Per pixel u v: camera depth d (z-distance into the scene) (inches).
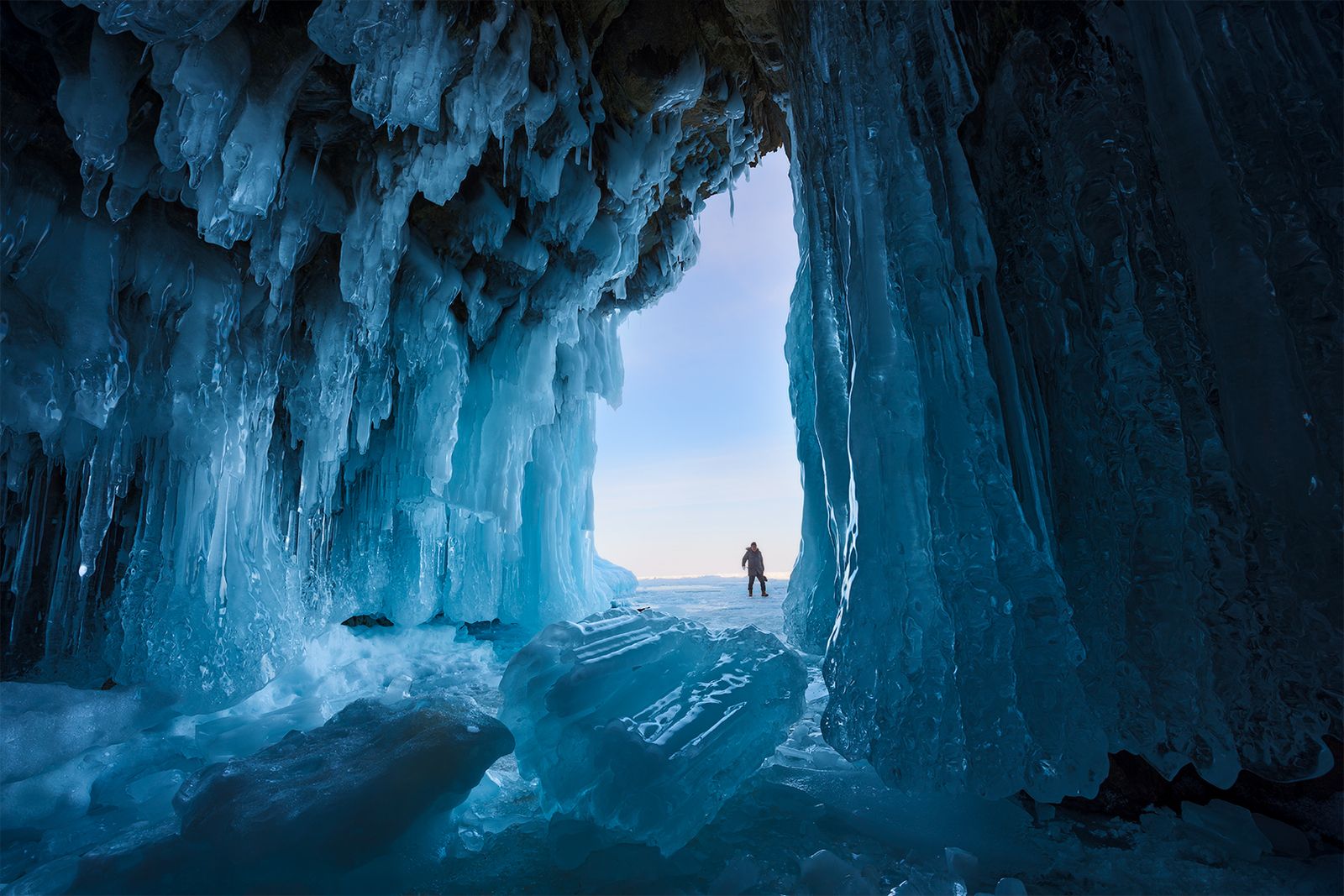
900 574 89.7
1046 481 89.6
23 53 113.9
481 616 311.0
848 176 101.8
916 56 96.7
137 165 128.1
